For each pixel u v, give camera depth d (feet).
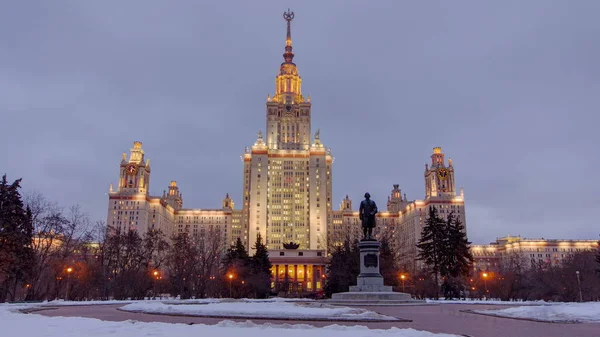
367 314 96.58
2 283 193.98
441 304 166.40
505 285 282.36
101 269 265.13
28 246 212.23
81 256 282.97
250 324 71.51
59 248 249.34
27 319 80.89
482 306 156.15
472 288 353.92
